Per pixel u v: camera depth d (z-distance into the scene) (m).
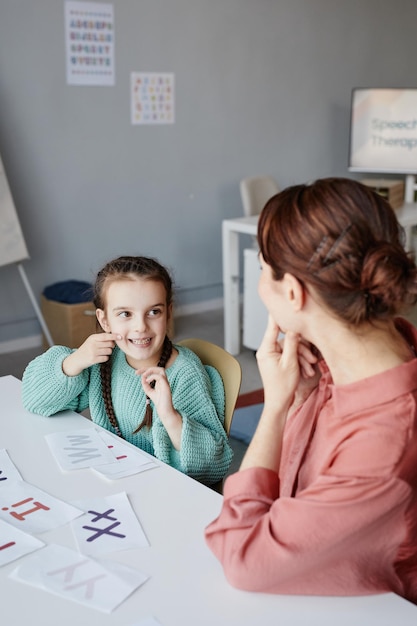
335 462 0.94
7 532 1.20
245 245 5.41
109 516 1.25
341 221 0.89
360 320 0.92
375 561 0.98
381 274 0.88
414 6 6.03
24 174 4.18
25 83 4.08
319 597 1.01
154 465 1.45
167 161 4.77
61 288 4.26
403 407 0.91
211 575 1.08
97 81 4.34
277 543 0.95
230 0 4.84
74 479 1.39
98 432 1.62
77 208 4.43
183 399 1.67
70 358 1.66
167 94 4.66
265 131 5.26
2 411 1.74
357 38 5.69
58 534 1.19
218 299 5.29
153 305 1.63
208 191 5.03
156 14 4.50
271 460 1.06
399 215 4.29
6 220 3.84
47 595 1.03
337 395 0.96
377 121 5.29
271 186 4.75
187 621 0.98
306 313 0.95
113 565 1.10
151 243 4.82
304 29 5.32
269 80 5.20
